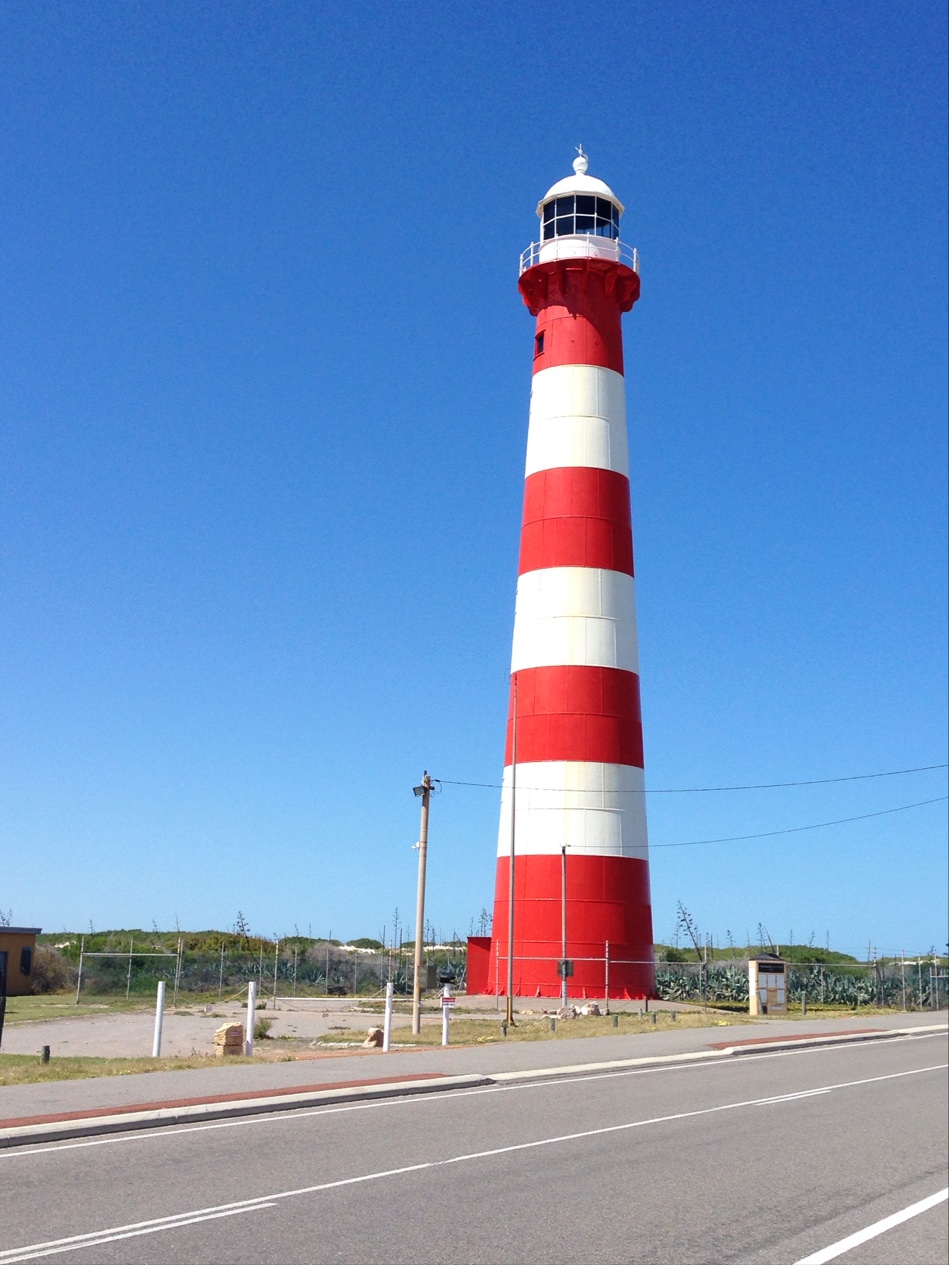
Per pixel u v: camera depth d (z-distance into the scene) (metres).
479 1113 18.47
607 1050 29.83
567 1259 10.01
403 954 71.19
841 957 82.12
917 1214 12.34
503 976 46.62
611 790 46.50
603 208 52.38
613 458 49.59
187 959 61.84
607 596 48.00
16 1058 25.19
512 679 48.53
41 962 55.94
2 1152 14.15
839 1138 17.20
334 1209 11.42
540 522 48.94
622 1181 13.42
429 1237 10.52
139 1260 9.46
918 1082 25.05
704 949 69.81
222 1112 17.23
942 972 67.88
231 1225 10.66
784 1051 33.22
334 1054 26.45
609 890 45.84
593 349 50.28
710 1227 11.43
